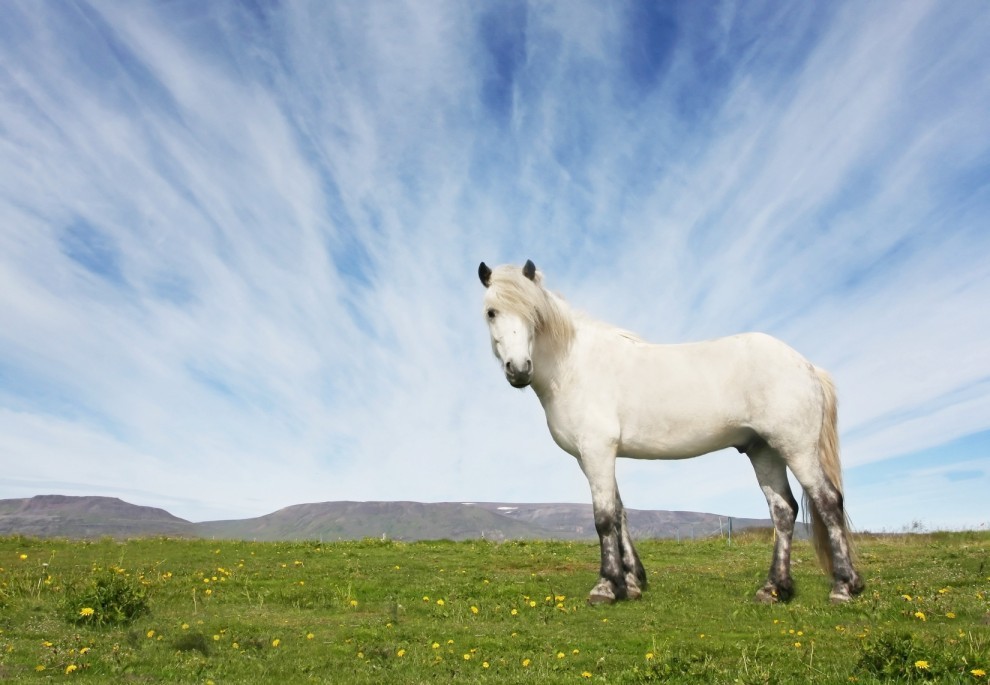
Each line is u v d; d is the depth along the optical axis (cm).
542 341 671
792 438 624
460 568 962
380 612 643
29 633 525
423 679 408
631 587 679
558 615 605
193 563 961
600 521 655
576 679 393
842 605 582
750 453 687
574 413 667
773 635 500
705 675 386
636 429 662
